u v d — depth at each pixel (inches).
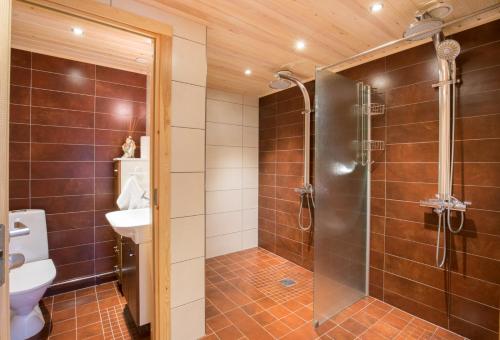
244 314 83.1
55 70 92.4
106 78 102.2
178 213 65.2
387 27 70.4
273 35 75.1
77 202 97.5
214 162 133.0
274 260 129.7
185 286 66.9
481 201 67.2
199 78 67.6
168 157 62.9
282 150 132.0
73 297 91.5
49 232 92.3
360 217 91.4
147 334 72.4
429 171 77.3
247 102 143.5
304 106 119.8
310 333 73.7
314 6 60.4
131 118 107.9
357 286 90.9
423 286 78.8
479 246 67.7
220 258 132.2
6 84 28.1
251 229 147.3
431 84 76.4
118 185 94.6
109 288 98.3
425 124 77.9
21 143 87.3
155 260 64.4
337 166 82.3
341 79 82.9
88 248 100.0
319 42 79.4
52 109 92.2
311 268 117.1
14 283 68.2
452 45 60.6
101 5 53.3
